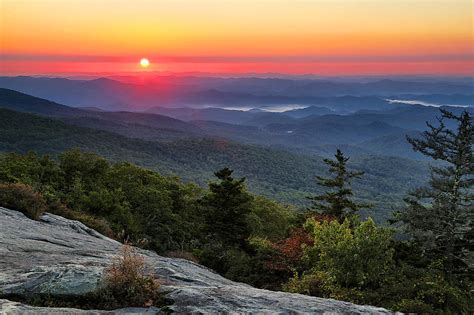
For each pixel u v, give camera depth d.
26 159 46.12
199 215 52.59
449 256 29.56
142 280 7.33
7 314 5.91
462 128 31.23
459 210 30.53
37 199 17.45
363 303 14.26
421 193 33.31
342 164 39.25
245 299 7.55
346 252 16.28
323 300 8.31
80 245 13.02
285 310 7.27
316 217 33.25
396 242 26.27
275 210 59.47
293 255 21.66
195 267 13.52
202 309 6.77
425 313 12.74
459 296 14.97
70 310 6.37
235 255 27.28
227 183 34.72
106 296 6.89
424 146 33.28
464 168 30.84
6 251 9.99
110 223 37.19
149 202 46.06
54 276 7.34
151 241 41.44
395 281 15.99
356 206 38.75
